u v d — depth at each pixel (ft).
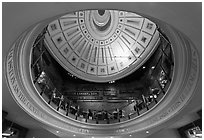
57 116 38.45
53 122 37.47
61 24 53.21
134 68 58.29
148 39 54.13
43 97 36.04
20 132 38.09
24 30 18.89
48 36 51.34
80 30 57.72
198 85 25.73
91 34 59.26
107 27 59.36
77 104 53.16
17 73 26.30
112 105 53.98
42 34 39.32
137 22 54.49
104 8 17.67
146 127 38.91
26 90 29.63
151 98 41.78
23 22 17.90
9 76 24.27
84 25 57.52
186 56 26.18
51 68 52.90
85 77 60.18
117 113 47.14
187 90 28.27
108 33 59.62
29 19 17.70
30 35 24.70
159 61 46.60
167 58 37.17
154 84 47.01
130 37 57.93
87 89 58.90
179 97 30.73
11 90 25.58
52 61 54.90
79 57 60.29
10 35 19.07
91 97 56.13
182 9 16.78
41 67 41.93
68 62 58.59
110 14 57.67
